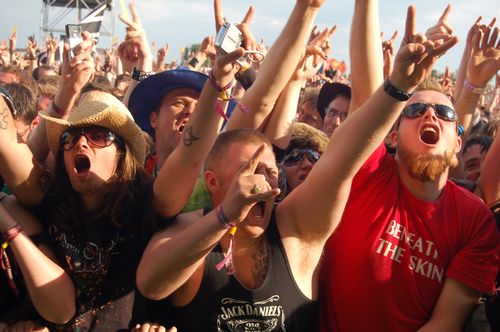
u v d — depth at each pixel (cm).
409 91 198
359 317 236
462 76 404
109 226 237
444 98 255
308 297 230
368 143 207
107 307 230
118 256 234
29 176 234
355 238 241
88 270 232
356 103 257
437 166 242
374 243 238
